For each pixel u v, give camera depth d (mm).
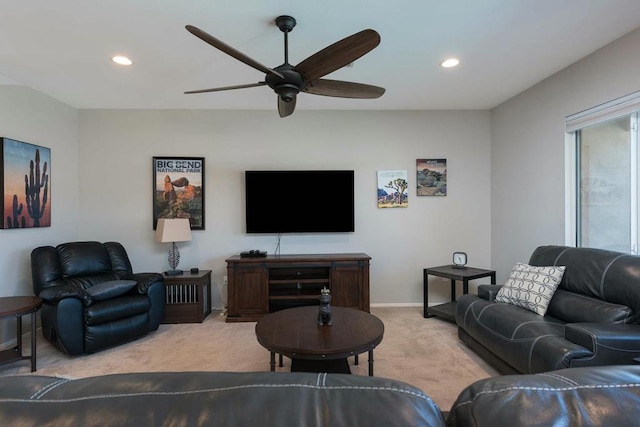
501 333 2342
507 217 4004
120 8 2064
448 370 2525
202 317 3734
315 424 503
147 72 3027
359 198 4316
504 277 4070
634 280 2053
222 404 532
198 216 4199
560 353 1817
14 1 1979
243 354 2865
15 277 3219
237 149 4238
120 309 2996
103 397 553
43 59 2760
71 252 3371
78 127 4105
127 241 4156
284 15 2152
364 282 3838
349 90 2334
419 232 4340
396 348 2947
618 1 2055
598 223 2850
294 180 4125
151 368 2611
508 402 534
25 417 527
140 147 4160
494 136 4250
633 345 1803
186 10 2090
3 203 3074
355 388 563
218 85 3350
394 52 2699
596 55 2713
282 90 2082
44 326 2959
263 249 4250
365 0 2012
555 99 3184
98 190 4133
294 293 3865
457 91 3639
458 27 2334
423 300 4152
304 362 2268
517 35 2453
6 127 3146
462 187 4355
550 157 3277
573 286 2445
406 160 4328
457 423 556
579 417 511
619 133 2631
